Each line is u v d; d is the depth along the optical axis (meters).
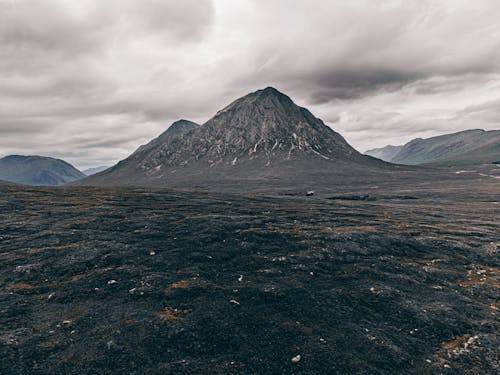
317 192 156.38
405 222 62.41
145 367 18.08
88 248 37.19
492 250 42.06
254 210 69.12
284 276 31.69
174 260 34.66
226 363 18.78
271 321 23.44
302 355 19.80
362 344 21.17
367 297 27.86
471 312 25.94
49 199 71.25
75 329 21.50
